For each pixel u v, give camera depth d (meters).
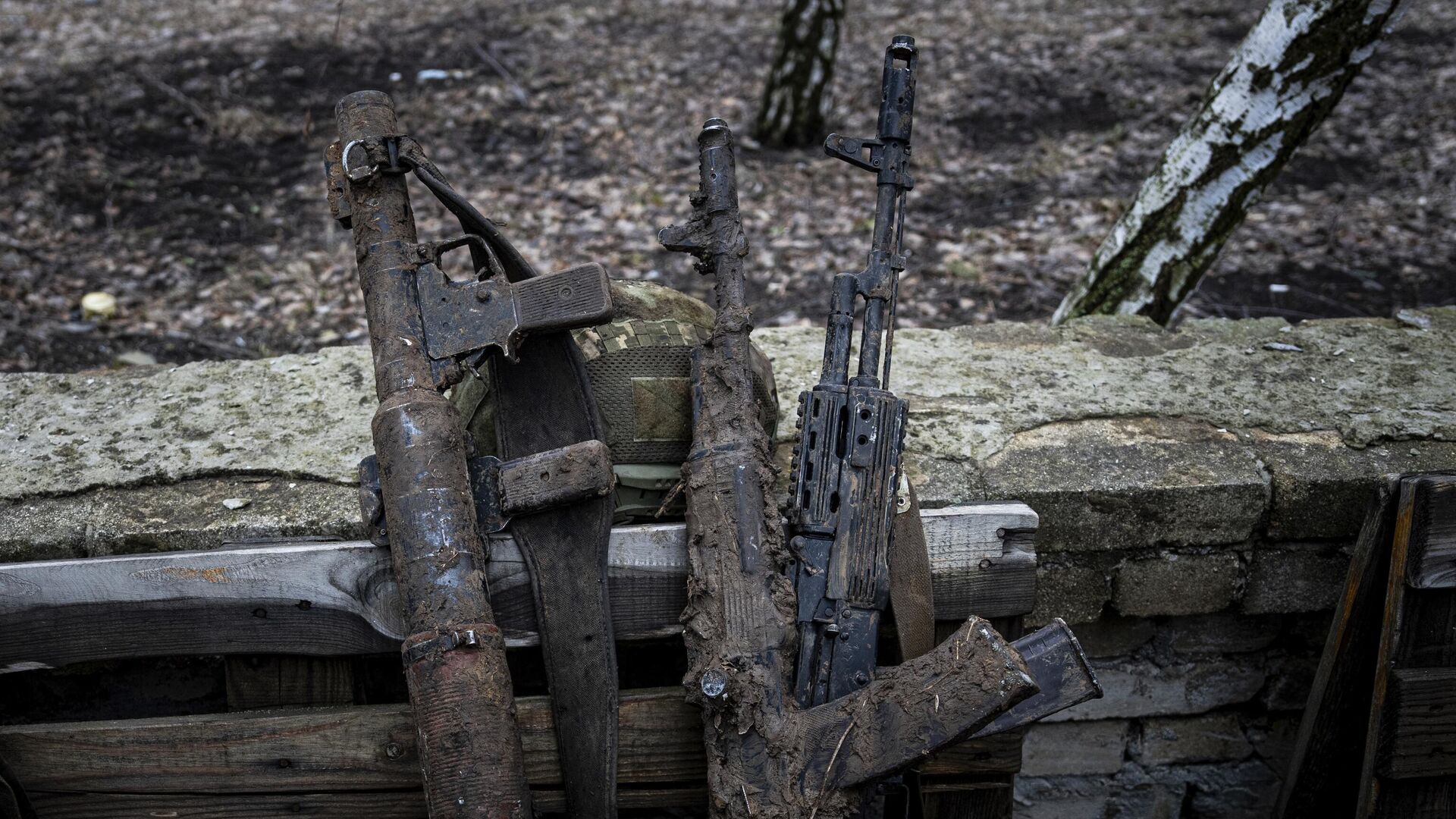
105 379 2.74
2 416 2.55
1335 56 3.29
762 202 6.49
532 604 1.99
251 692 2.06
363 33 9.03
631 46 8.93
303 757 2.02
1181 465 2.39
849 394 1.98
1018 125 7.62
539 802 2.03
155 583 1.97
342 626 2.00
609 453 1.96
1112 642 2.59
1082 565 2.40
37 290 5.40
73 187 6.53
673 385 2.04
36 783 2.00
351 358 2.87
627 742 2.04
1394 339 3.01
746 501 1.90
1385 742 2.23
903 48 2.05
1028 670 1.88
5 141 6.93
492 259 1.93
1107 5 10.16
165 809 2.03
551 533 1.97
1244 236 5.96
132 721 2.01
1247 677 2.67
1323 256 5.70
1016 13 9.95
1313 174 6.80
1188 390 2.71
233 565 1.98
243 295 5.48
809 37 7.04
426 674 1.73
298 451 2.41
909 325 4.97
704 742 1.96
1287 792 2.50
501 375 2.00
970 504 2.15
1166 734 2.74
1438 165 6.80
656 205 6.40
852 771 1.81
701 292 5.51
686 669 2.26
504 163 6.96
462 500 1.84
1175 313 3.77
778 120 7.27
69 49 8.66
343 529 2.19
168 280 5.62
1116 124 7.56
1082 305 3.86
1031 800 2.78
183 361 4.87
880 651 2.23
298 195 6.64
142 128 7.28
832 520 1.95
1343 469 2.40
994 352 2.91
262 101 7.71
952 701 1.77
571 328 1.89
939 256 5.75
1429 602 2.20
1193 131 3.56
